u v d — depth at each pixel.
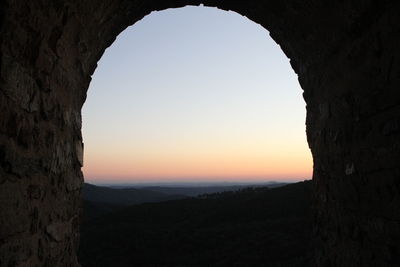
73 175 3.25
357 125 3.00
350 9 2.79
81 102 3.60
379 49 2.56
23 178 2.14
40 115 2.38
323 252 3.86
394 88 2.39
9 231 1.96
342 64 3.22
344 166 3.28
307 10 3.43
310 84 4.17
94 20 3.19
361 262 2.96
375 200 2.73
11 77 1.94
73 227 3.33
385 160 2.56
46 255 2.57
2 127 1.87
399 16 2.28
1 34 1.81
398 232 2.42
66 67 2.87
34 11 2.11
